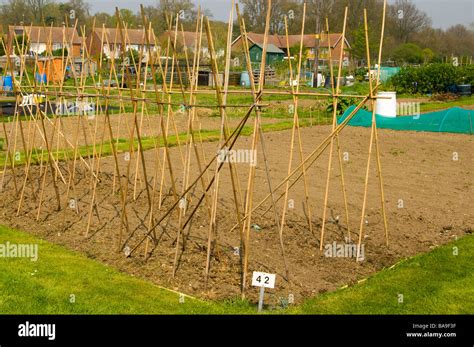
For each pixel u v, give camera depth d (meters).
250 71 6.61
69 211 9.98
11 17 39.34
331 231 9.06
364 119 21.41
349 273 7.55
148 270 7.49
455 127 20.11
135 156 14.54
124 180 11.90
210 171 12.92
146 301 6.55
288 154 15.31
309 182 12.17
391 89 40.62
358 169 13.63
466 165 14.35
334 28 44.66
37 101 9.80
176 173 12.66
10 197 10.84
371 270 7.70
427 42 66.50
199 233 8.82
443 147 16.86
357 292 6.92
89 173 12.20
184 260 7.77
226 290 6.92
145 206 10.21
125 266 7.65
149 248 8.23
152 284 7.07
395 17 58.62
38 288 6.84
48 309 6.30
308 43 46.22
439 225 9.58
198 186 11.52
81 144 16.09
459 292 6.92
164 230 8.69
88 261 7.79
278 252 8.12
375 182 12.36
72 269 7.48
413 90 40.19
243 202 10.34
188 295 6.79
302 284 7.14
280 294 6.82
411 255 8.29
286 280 7.21
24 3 39.47
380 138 18.27
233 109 28.69
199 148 15.80
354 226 9.34
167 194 10.87
